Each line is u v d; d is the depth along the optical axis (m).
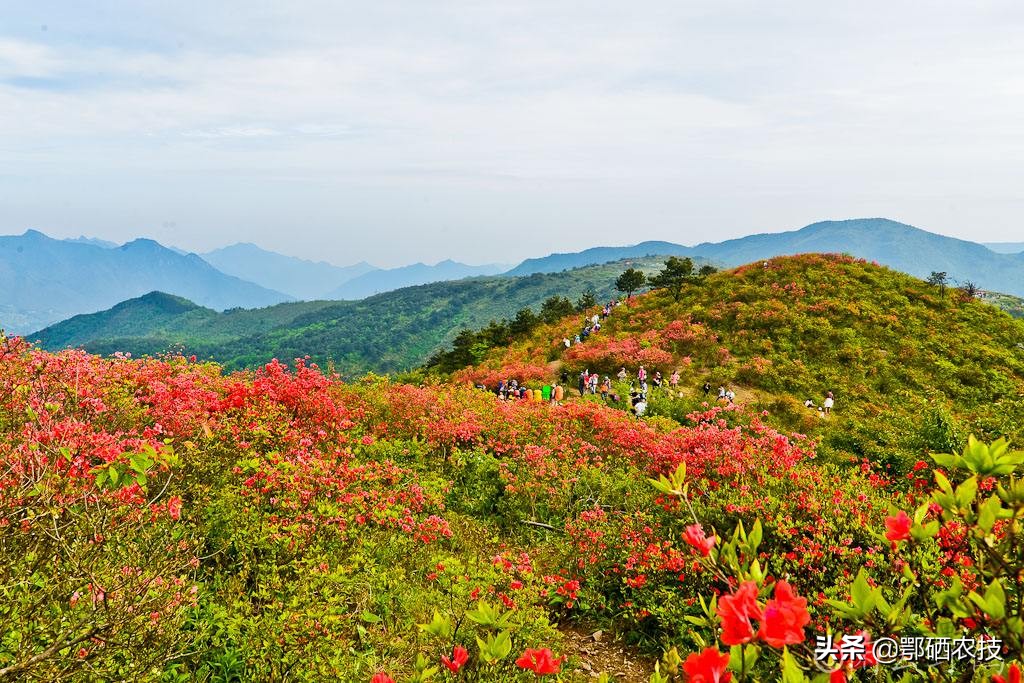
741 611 1.44
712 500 9.40
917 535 1.85
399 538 8.59
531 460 12.49
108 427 7.51
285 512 7.44
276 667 4.88
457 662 3.74
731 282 41.91
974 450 1.75
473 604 6.29
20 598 3.45
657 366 31.17
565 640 7.59
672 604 7.66
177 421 8.81
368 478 9.32
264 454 9.36
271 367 12.84
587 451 14.05
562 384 30.28
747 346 33.19
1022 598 1.63
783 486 9.50
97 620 3.54
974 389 28.00
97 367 9.16
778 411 25.72
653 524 9.65
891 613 1.70
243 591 6.04
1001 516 1.69
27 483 4.07
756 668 5.01
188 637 4.88
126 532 4.81
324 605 5.52
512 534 10.77
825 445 18.12
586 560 9.01
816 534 7.41
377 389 16.55
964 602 1.78
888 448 15.43
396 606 6.90
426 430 14.21
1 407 5.71
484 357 40.47
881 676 2.24
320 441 11.25
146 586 3.86
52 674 3.22
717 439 11.66
